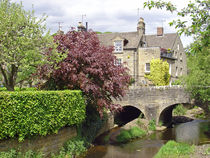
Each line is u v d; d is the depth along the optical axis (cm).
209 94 1867
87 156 1233
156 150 1407
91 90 1320
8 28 1184
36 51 1203
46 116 998
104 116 1870
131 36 3256
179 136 1867
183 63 3909
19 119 888
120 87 1341
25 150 938
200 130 2128
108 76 1338
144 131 1917
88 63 1280
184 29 704
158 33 3566
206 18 701
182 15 730
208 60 1925
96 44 1385
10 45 1171
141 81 3025
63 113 1096
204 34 689
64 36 1347
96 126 1653
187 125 2402
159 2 741
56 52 1211
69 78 1251
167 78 3036
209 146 1389
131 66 2989
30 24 1231
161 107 2194
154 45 3447
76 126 1305
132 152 1348
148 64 3023
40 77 1279
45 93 997
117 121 2397
